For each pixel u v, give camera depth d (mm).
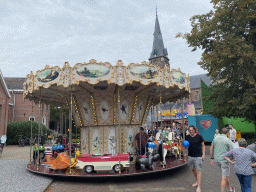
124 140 9930
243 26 16188
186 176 8164
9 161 11859
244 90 16562
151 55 77438
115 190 6340
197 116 20531
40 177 7859
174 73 8766
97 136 9961
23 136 24156
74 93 10086
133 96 10125
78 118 10570
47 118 37094
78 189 6520
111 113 9789
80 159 7668
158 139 9680
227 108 15836
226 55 14078
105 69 7516
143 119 11039
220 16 15727
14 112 33406
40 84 8148
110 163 7602
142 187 6660
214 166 10008
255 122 16734
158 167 8383
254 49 16109
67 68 7602
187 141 6156
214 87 18734
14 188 6367
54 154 9719
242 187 4734
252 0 14242
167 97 13359
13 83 35344
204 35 17016
